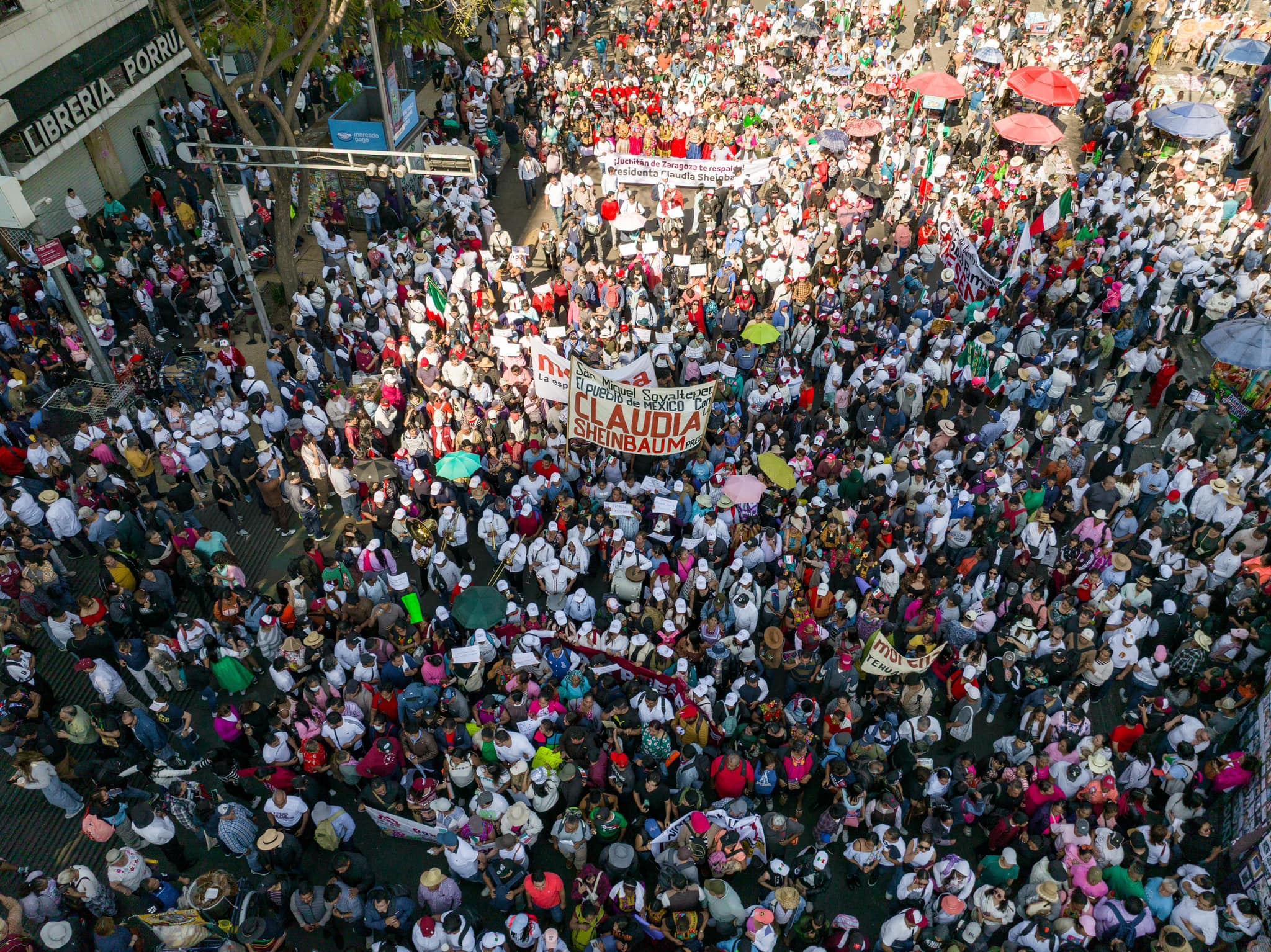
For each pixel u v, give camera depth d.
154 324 20.55
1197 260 21.50
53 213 23.20
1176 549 14.17
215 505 16.59
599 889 9.52
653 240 23.19
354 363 18.83
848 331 18.98
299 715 11.25
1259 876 10.63
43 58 20.09
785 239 21.59
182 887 11.05
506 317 19.66
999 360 18.02
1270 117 28.98
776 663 12.37
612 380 13.78
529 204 27.70
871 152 29.14
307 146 24.62
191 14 23.23
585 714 11.37
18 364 18.34
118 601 12.84
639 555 13.37
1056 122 33.50
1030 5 43.56
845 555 13.74
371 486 15.50
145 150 27.38
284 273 21.77
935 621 12.81
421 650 12.30
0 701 12.35
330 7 20.12
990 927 9.61
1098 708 13.52
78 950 9.77
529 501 14.62
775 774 10.87
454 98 31.84
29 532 13.88
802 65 35.72
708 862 10.16
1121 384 18.52
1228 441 16.31
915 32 40.75
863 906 11.00
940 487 14.55
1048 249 22.56
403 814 11.14
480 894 10.87
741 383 18.00
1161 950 9.29
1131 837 10.16
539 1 37.00
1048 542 14.12
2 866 10.64
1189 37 35.34
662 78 33.53
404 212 25.52
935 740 11.41
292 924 10.65
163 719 11.75
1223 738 12.70
